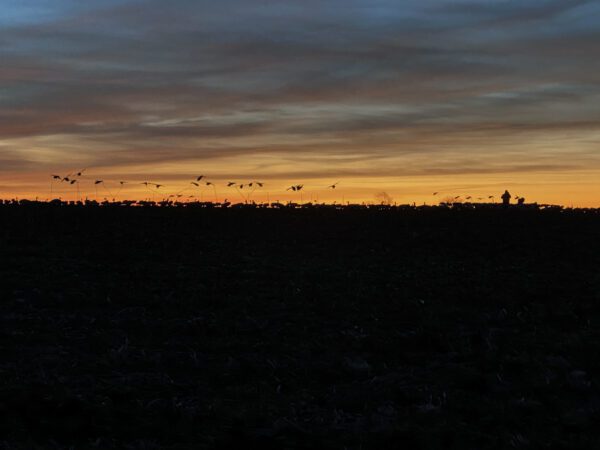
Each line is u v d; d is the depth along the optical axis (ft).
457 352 36.01
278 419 26.05
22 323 41.29
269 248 72.38
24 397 27.04
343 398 29.25
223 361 34.83
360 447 23.73
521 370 32.09
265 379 32.17
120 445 24.31
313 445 24.02
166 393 29.66
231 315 44.19
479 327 41.68
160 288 51.29
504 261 67.56
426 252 72.54
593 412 26.76
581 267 64.49
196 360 34.24
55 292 49.47
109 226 82.07
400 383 30.91
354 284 54.29
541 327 41.70
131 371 33.01
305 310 46.03
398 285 54.34
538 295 50.24
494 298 49.06
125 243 72.28
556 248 75.00
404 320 43.60
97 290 50.06
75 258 63.62
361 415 27.32
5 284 50.90
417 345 37.78
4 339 37.86
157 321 42.60
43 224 81.41
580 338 38.14
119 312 44.45
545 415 26.86
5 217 82.74
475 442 24.32
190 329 40.45
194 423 26.25
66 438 24.76
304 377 32.60
